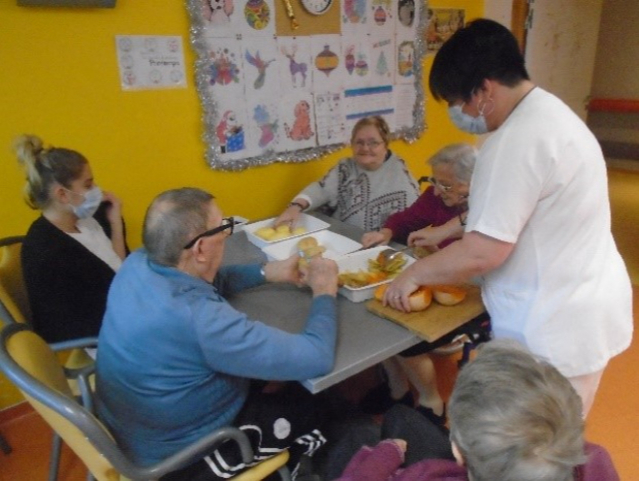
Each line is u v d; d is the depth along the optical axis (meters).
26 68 1.76
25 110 1.80
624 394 2.07
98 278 1.55
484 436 0.63
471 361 0.75
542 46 3.97
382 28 2.69
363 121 2.16
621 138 5.55
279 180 2.52
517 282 1.21
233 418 1.18
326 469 1.27
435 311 1.28
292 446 1.27
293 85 2.41
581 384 1.28
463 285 1.42
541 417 0.63
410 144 3.10
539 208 1.12
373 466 0.99
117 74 1.94
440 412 1.88
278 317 1.32
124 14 1.90
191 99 2.14
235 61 2.19
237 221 2.03
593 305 1.18
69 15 1.79
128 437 1.16
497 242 1.09
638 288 3.03
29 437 1.97
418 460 1.08
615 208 4.48
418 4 2.82
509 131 1.08
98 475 1.12
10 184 1.83
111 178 2.03
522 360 0.70
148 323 1.03
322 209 2.34
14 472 1.80
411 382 1.91
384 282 1.40
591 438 1.84
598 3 4.50
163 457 1.15
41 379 1.02
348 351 1.15
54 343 1.46
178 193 1.10
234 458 1.16
